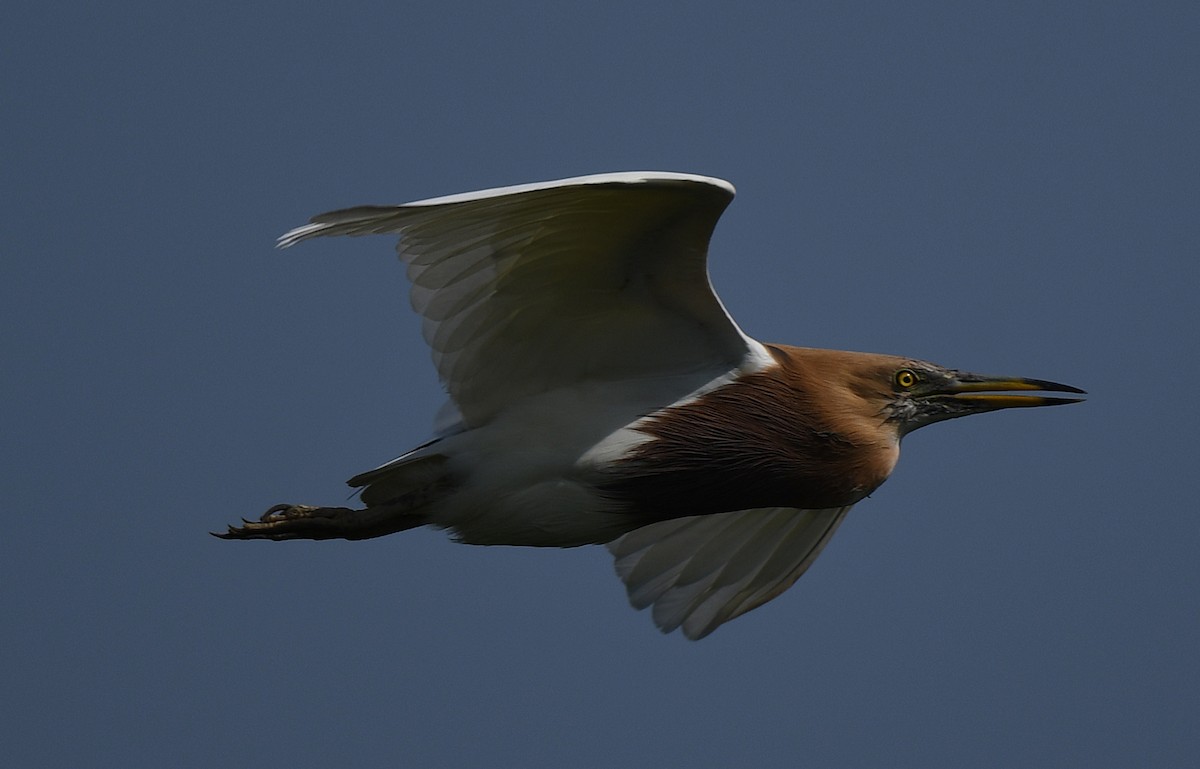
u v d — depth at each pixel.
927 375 13.48
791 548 14.48
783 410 12.67
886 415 13.35
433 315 11.34
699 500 12.69
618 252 11.38
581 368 12.29
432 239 10.71
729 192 10.76
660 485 12.45
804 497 12.98
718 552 14.41
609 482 12.34
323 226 9.80
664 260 11.49
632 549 14.27
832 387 13.09
